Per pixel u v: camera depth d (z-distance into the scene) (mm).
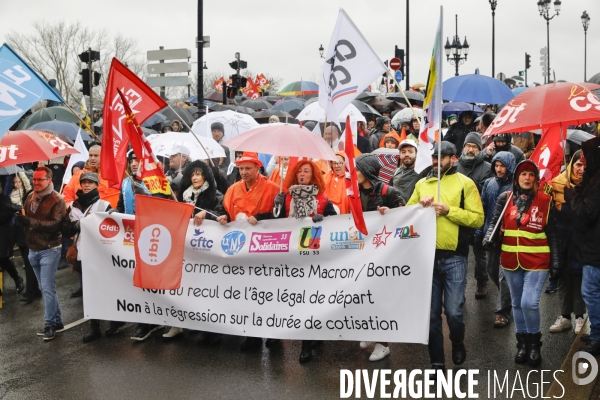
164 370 6707
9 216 9781
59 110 17547
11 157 7945
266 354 7109
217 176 8617
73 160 10789
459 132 13727
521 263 6371
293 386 6211
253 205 7188
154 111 7309
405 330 6410
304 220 6852
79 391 6246
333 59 7117
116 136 7277
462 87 13711
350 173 6090
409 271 6363
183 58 19438
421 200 6262
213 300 7176
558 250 6270
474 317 8250
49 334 7809
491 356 6812
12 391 6301
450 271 6215
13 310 9383
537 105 6570
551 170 7250
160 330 8039
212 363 6871
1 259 10125
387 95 22656
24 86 7227
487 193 8086
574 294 7383
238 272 7082
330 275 6734
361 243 6609
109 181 7289
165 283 7094
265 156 11914
